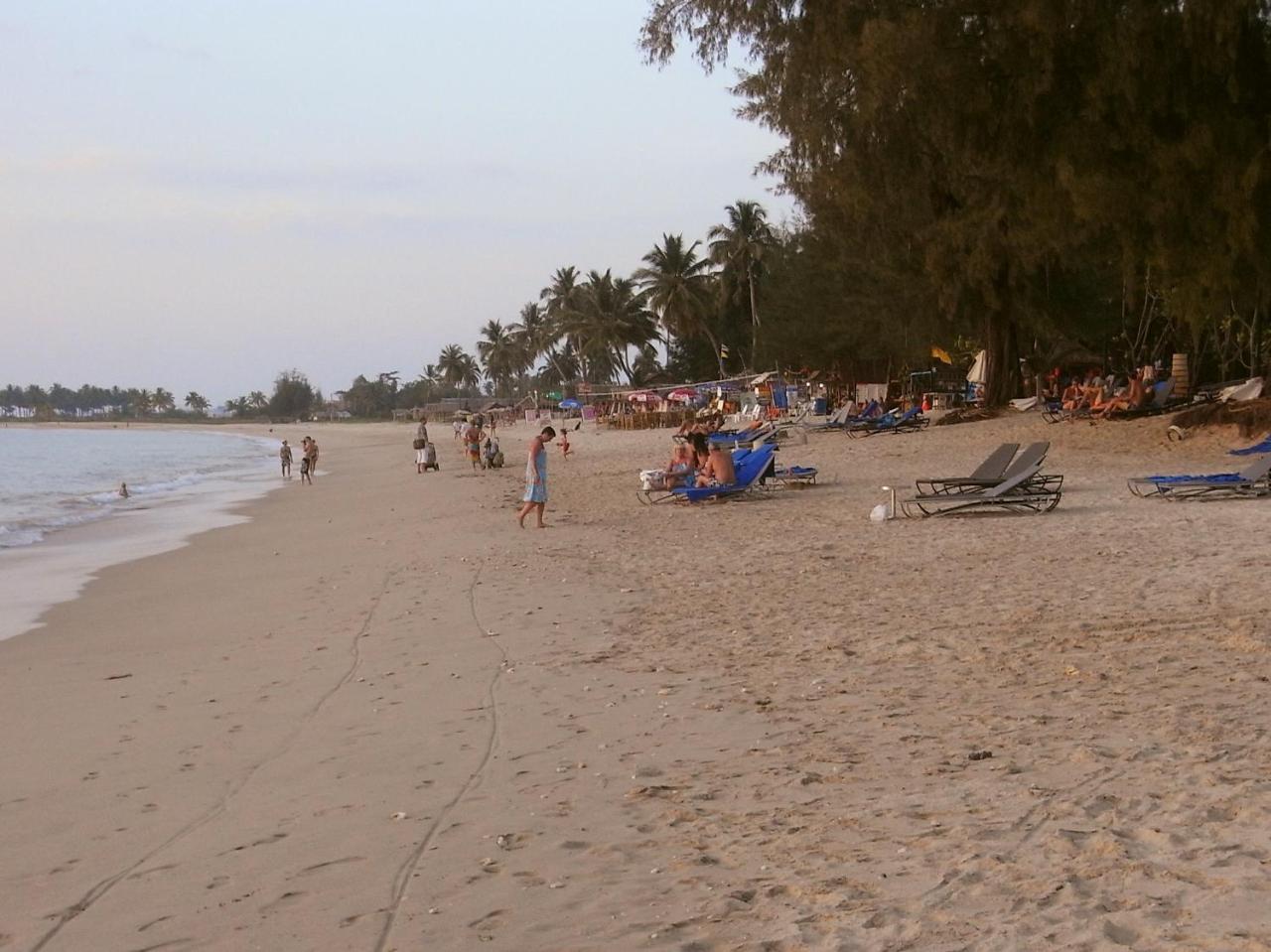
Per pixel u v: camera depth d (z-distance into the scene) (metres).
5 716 7.79
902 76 21.53
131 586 15.20
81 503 33.47
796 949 3.36
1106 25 20.14
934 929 3.38
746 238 75.94
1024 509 15.12
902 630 8.13
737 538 14.41
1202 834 3.93
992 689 6.36
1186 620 7.67
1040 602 8.79
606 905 3.84
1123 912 3.35
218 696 7.86
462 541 16.64
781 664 7.41
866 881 3.83
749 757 5.47
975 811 4.42
